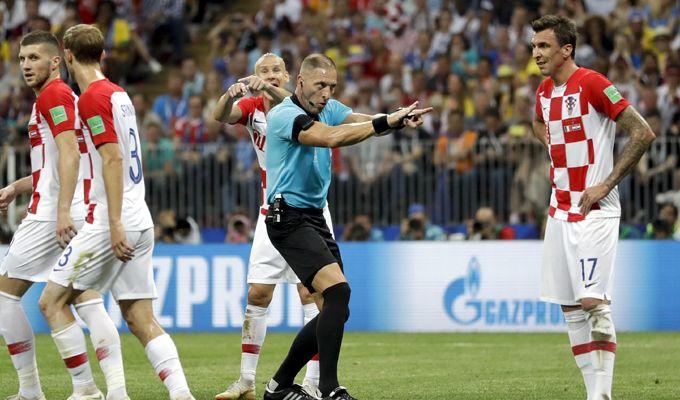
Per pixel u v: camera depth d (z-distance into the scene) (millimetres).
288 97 24953
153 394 28531
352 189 50406
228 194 50375
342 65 66125
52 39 25297
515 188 49531
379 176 50219
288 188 24484
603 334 24172
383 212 50312
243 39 68438
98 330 24375
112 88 23094
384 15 68562
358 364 35969
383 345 42406
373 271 49250
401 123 22844
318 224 24891
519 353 39281
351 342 43719
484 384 30562
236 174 50500
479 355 38688
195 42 72938
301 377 32594
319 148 24625
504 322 48688
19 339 25469
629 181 48969
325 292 24031
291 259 24422
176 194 50531
